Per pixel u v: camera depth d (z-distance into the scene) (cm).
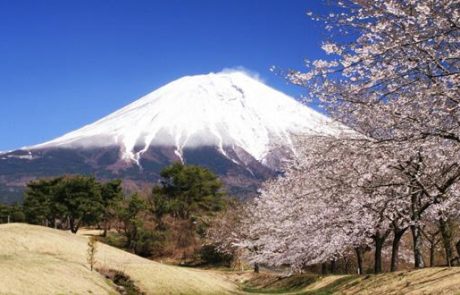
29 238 4034
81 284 3086
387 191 2216
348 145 1802
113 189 9169
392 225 2784
